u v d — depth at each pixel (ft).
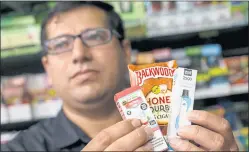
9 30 6.57
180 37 7.62
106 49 3.87
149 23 6.37
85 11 4.03
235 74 6.86
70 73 3.75
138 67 2.48
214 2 6.33
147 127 2.27
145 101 2.36
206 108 7.08
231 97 7.77
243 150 6.40
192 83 2.40
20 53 6.59
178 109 2.34
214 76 6.71
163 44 7.79
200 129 2.24
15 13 6.79
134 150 2.18
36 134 4.25
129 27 6.36
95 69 3.72
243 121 7.15
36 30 6.54
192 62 6.79
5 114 6.78
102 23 4.05
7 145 4.17
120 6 6.32
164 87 2.42
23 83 6.89
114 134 2.27
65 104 4.15
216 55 6.84
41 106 6.89
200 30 6.41
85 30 3.91
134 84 2.44
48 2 6.68
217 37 7.78
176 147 2.20
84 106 3.87
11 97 6.82
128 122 2.30
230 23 6.34
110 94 3.88
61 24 3.97
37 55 7.06
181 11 6.35
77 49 3.69
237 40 7.71
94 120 4.11
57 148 4.02
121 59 4.10
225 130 2.32
